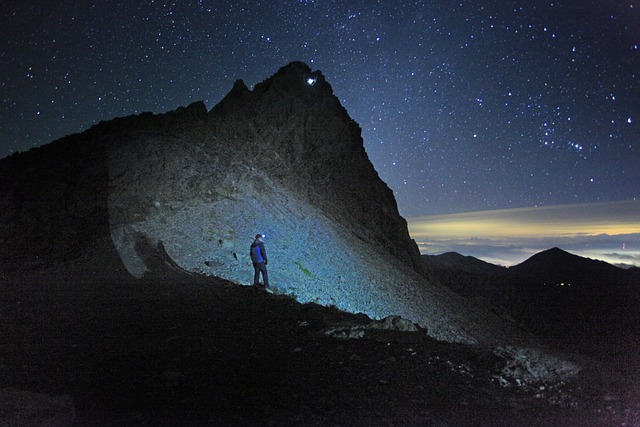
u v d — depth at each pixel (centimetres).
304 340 964
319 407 638
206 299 1425
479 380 772
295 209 3138
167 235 2408
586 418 648
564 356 995
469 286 4716
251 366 788
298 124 3916
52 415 571
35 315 1185
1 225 2392
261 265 1809
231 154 3394
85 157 2903
